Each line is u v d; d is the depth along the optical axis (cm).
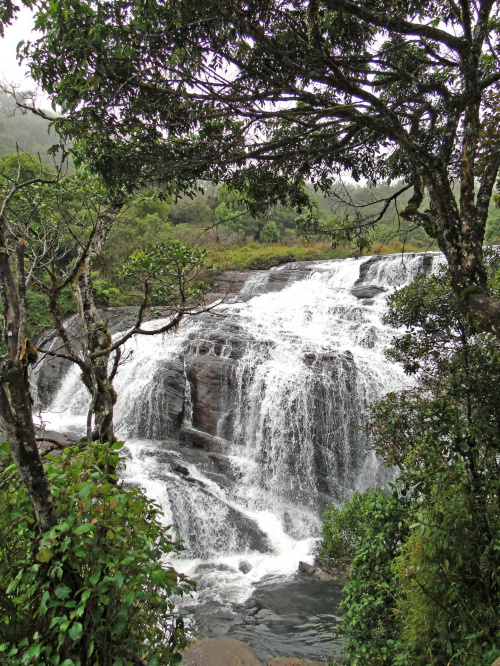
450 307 493
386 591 461
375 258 2025
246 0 382
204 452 1192
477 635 336
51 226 456
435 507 394
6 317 242
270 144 450
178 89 390
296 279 2227
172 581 260
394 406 616
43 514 236
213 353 1423
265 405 1219
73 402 1521
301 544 934
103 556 230
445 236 364
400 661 385
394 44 453
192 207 3572
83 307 453
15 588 241
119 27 361
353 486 1141
